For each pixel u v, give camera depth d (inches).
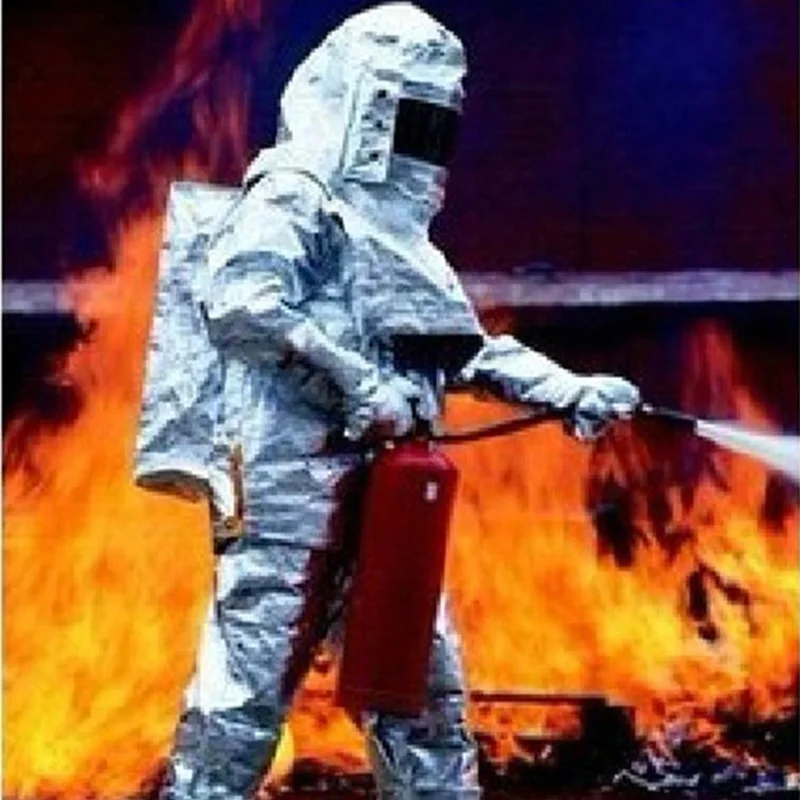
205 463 324.5
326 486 315.0
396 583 311.3
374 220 323.0
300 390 314.2
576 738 508.7
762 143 592.1
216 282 312.7
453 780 328.2
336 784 507.2
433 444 323.0
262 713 313.9
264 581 313.9
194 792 314.2
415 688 313.0
